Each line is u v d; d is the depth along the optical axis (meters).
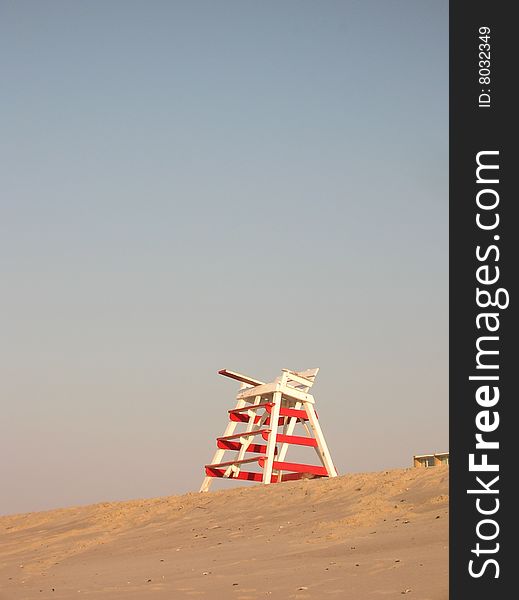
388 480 23.12
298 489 24.61
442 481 21.66
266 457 32.22
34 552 23.36
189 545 20.52
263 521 21.97
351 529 19.25
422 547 16.14
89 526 25.45
